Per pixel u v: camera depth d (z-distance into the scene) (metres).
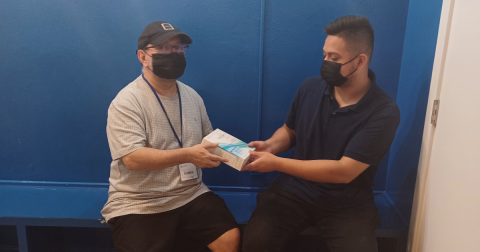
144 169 1.30
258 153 1.29
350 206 1.37
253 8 1.58
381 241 1.64
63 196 1.76
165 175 1.40
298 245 1.78
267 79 1.69
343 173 1.28
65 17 1.61
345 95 1.35
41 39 1.64
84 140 1.80
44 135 1.80
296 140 1.53
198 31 1.62
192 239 1.52
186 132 1.44
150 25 1.34
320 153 1.42
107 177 1.86
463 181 1.07
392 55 1.64
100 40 1.64
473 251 1.00
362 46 1.24
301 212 1.40
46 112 1.76
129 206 1.35
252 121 1.76
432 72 1.31
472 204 1.01
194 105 1.51
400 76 1.66
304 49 1.63
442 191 1.21
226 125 1.77
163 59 1.31
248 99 1.72
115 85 1.71
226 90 1.71
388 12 1.58
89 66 1.68
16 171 1.86
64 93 1.73
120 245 1.26
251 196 1.82
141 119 1.33
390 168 1.77
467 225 1.04
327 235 1.32
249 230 1.31
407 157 1.55
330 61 1.28
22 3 1.59
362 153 1.25
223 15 1.60
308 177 1.30
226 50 1.65
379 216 1.46
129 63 1.67
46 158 1.84
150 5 1.59
